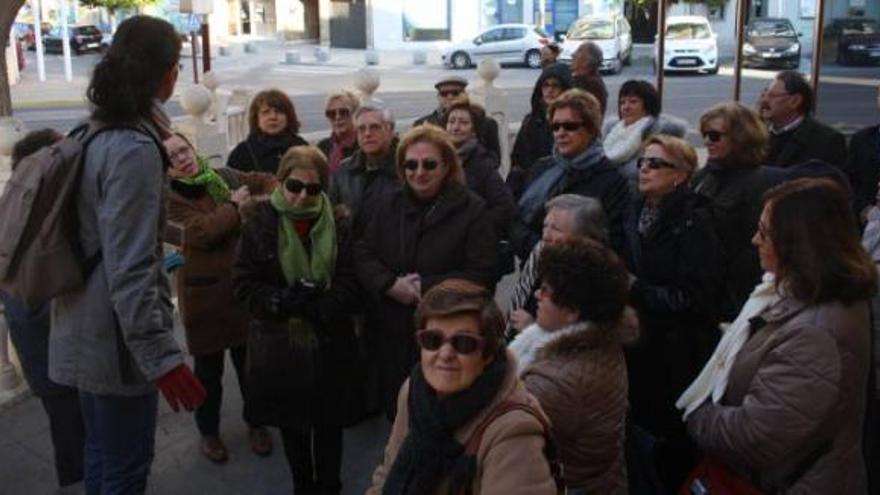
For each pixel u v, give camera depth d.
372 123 4.25
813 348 2.31
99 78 2.60
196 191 3.98
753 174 3.81
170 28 2.72
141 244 2.55
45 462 4.21
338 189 4.34
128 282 2.53
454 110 4.91
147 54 2.64
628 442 2.74
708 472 2.64
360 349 3.88
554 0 36.66
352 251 3.70
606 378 2.37
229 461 4.21
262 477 4.06
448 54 31.52
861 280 2.34
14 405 4.79
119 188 2.53
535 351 2.48
